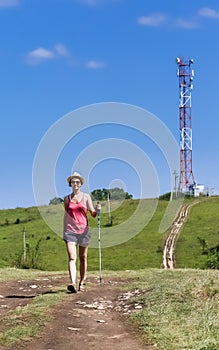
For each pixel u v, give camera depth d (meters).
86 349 10.41
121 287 16.22
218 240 56.50
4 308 13.76
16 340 10.73
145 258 52.56
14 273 20.92
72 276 15.33
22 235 65.56
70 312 12.98
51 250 57.34
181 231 60.69
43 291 16.12
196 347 10.31
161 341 10.73
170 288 14.81
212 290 14.05
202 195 74.88
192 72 70.75
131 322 12.29
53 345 10.59
